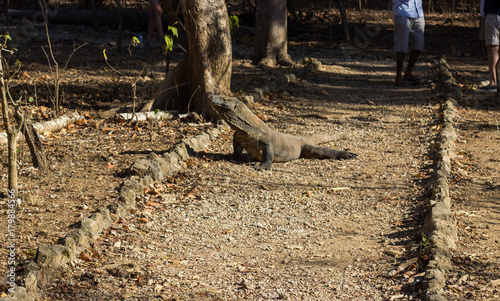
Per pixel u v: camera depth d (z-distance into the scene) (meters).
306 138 9.23
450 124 10.16
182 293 4.60
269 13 17.17
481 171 7.88
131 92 13.27
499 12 13.10
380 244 5.67
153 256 5.35
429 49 21.55
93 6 23.17
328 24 25.19
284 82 14.45
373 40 23.44
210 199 6.97
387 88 14.76
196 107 11.16
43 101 11.79
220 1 10.96
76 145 9.09
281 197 7.11
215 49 10.99
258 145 8.41
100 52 18.89
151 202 6.75
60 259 4.91
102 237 5.66
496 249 5.38
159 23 20.48
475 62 18.92
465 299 4.36
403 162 8.53
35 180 7.32
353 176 7.98
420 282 4.69
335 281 4.86
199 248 5.62
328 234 5.99
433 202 6.23
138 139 9.54
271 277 4.96
